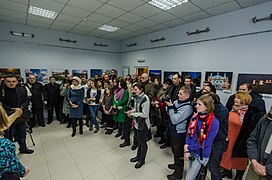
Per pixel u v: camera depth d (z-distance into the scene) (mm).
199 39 4027
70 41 5641
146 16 3895
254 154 1310
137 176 2070
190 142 1489
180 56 4566
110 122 3660
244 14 3188
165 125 2713
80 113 3379
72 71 5832
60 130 3758
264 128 1293
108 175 2084
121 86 3096
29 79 3867
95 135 3461
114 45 6941
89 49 6184
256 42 3041
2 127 1052
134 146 2801
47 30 5176
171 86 2789
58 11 3652
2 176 910
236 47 3342
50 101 4211
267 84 2883
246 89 2225
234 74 3393
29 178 1999
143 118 2121
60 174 2094
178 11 3527
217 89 3678
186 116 1696
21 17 4105
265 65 2936
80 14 3836
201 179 1479
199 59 4070
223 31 3537
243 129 1747
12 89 2355
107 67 6824
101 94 3715
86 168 2234
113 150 2775
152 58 5531
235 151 1801
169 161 2438
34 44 4977
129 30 5223
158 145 2992
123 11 3609
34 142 3062
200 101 1435
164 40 5027
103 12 3688
